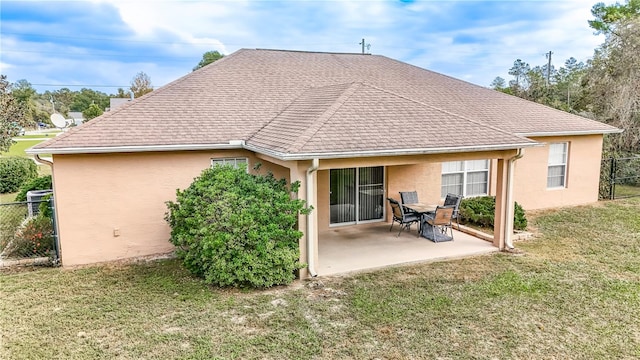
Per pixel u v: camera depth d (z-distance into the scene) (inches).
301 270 349.4
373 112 400.5
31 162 907.4
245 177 373.7
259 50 662.5
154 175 416.8
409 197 518.3
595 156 647.8
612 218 552.1
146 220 418.9
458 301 301.9
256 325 268.1
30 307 296.0
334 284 338.0
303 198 347.3
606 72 901.8
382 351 236.8
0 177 829.2
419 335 254.2
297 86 566.3
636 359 228.1
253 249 329.7
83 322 272.7
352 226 522.0
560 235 479.2
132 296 315.0
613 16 1182.3
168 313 285.9
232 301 305.0
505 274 354.6
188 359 228.8
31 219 466.3
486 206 519.5
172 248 430.9
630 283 333.1
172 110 461.1
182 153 426.3
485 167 591.8
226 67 578.2
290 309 291.1
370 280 345.4
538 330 259.8
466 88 686.5
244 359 229.0
